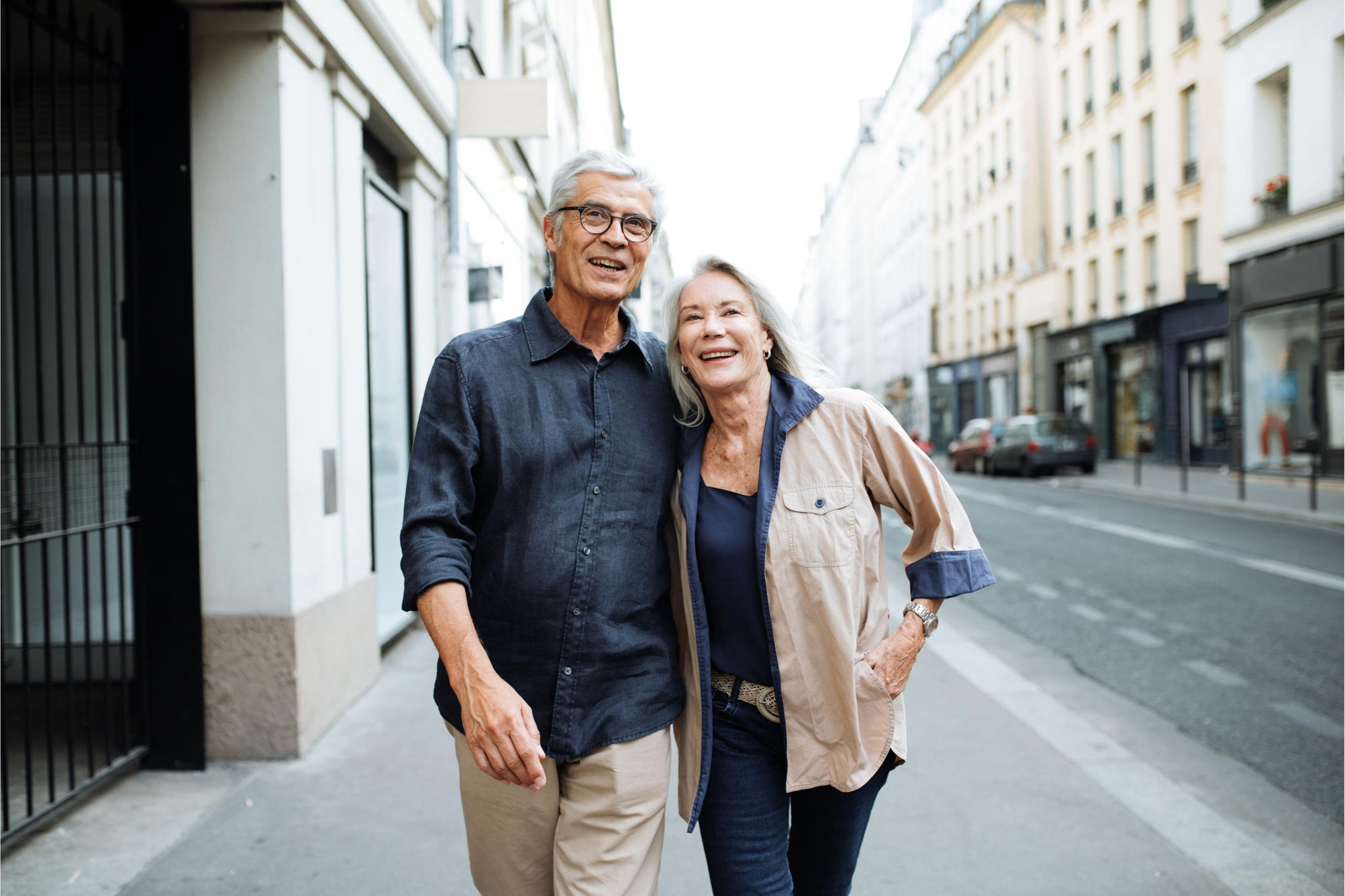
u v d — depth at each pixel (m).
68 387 4.44
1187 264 21.25
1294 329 16.05
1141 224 23.09
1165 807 3.36
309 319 3.99
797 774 1.83
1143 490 15.95
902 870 2.90
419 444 1.74
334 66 4.34
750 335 1.84
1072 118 26.94
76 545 4.55
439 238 6.78
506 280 10.10
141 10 3.61
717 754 1.89
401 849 3.04
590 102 23.20
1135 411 24.06
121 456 4.51
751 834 1.86
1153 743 4.11
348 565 4.51
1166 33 21.53
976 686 4.97
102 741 3.97
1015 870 2.90
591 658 1.75
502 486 1.74
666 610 1.92
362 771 3.69
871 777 1.87
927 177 42.06
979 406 35.25
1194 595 7.25
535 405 1.76
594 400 1.81
